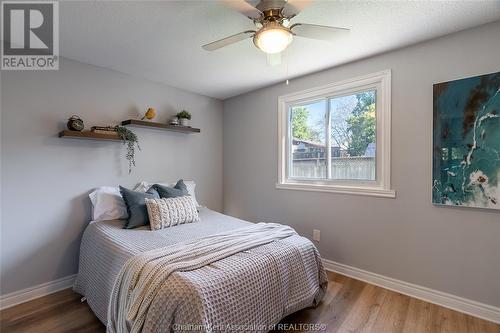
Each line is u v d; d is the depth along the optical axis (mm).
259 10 1483
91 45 2225
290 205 3141
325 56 2447
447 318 1931
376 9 1711
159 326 1264
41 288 2309
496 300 1876
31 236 2266
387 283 2383
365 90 2553
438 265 2115
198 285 1315
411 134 2236
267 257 1680
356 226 2592
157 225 2289
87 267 2180
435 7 1688
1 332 1801
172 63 2611
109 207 2529
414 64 2211
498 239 1864
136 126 2947
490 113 1860
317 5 1662
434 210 2131
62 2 1630
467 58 1962
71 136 2367
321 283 2078
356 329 1812
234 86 3350
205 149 3744
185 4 1666
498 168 1833
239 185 3738
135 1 1628
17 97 2195
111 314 1548
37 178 2297
